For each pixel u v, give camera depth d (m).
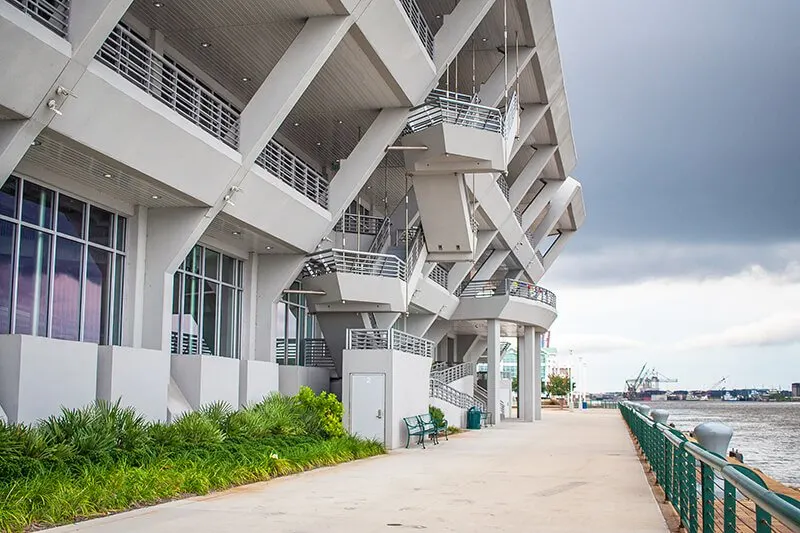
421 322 44.78
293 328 31.84
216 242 25.05
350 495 13.54
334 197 26.78
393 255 30.92
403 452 24.98
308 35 20.38
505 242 48.28
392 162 34.62
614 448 26.69
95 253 19.75
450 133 27.11
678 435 12.20
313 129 29.30
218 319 25.70
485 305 48.09
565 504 12.73
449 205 30.42
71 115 14.55
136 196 19.64
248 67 23.89
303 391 24.52
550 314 53.41
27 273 17.47
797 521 3.74
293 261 27.48
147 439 15.22
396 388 27.20
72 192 18.48
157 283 20.84
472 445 28.41
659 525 10.65
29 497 10.26
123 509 11.27
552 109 40.91
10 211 16.97
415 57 24.70
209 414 19.44
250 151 20.20
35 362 15.41
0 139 13.95
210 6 20.20
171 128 17.02
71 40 13.61
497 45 34.19
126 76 16.52
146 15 20.77
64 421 14.45
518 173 50.66
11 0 13.23
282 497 13.06
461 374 49.28
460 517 11.22
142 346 20.72
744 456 49.53
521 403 54.44
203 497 12.91
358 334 27.98
